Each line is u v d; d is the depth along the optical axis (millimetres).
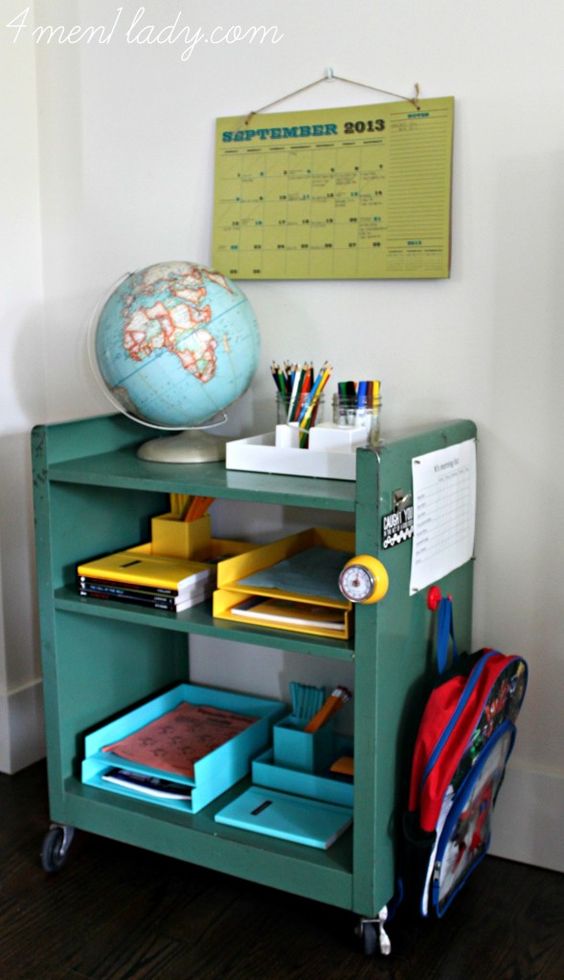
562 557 1757
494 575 1823
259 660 2096
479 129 1723
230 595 1700
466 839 1657
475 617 1853
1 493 2148
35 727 2258
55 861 1842
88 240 2152
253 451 1708
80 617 1871
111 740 1927
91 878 1823
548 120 1666
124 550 1989
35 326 2213
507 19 1675
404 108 1771
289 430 1720
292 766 1852
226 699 2100
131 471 1724
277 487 1572
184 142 2008
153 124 2035
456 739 1544
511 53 1680
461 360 1794
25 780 2178
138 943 1631
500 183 1718
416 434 1594
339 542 1919
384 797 1562
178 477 1667
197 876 1836
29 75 2135
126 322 1704
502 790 1850
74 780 1863
